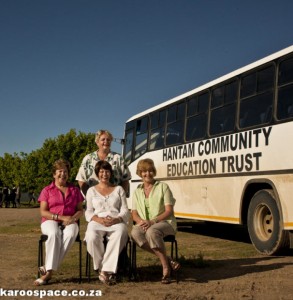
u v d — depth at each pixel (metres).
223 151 12.11
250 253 10.65
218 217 12.23
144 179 7.74
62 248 7.16
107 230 7.25
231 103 11.98
